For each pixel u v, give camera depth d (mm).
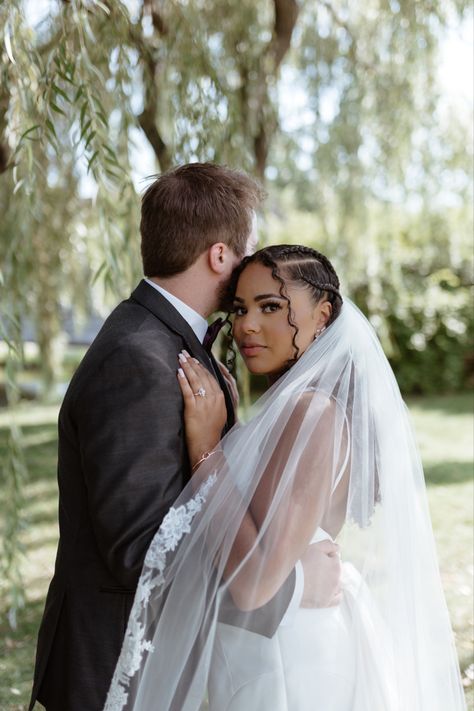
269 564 1421
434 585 1698
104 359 1475
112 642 1490
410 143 6332
